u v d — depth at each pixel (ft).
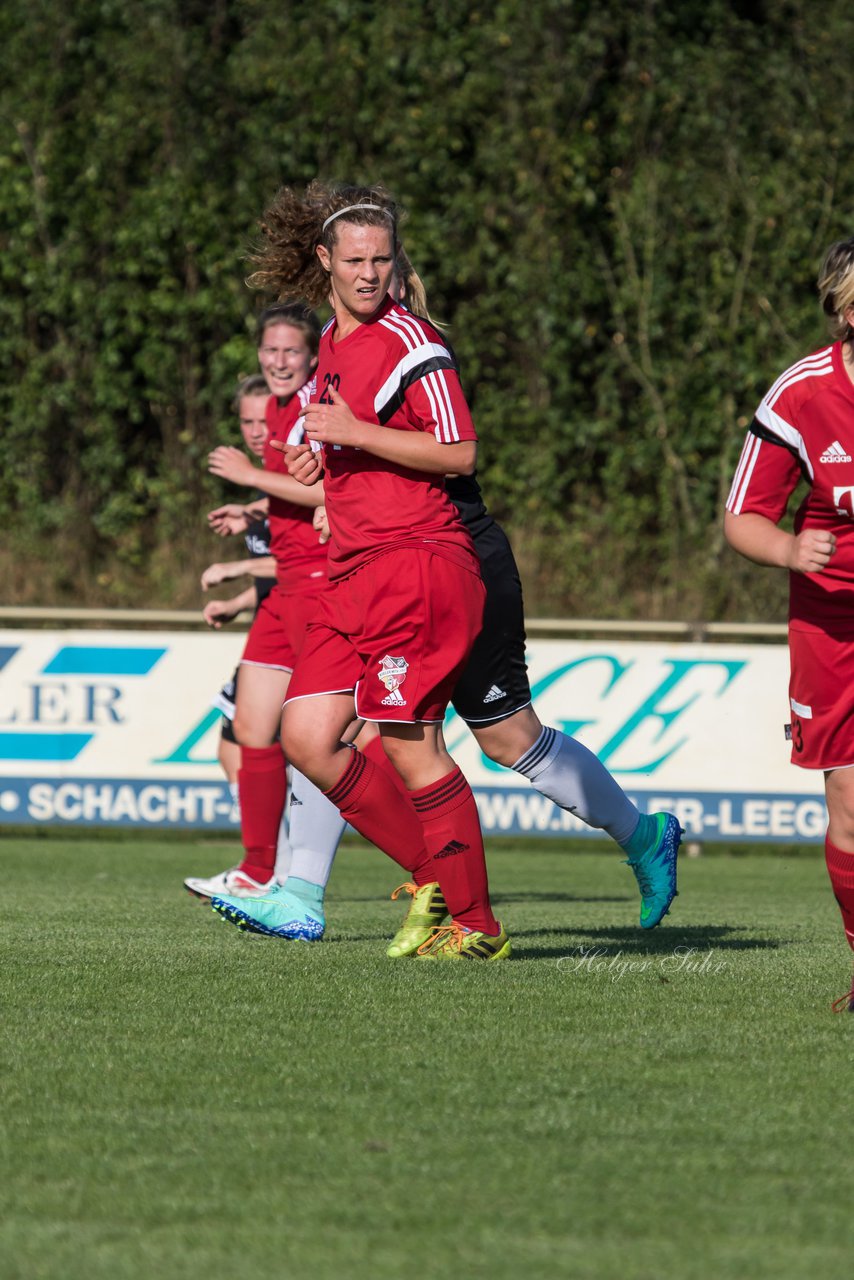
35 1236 27.30
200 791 125.18
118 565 191.11
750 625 126.21
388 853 58.65
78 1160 31.55
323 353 52.13
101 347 192.75
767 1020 45.09
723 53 200.34
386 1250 26.58
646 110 196.85
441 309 195.42
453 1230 27.55
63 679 125.29
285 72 192.03
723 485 193.06
